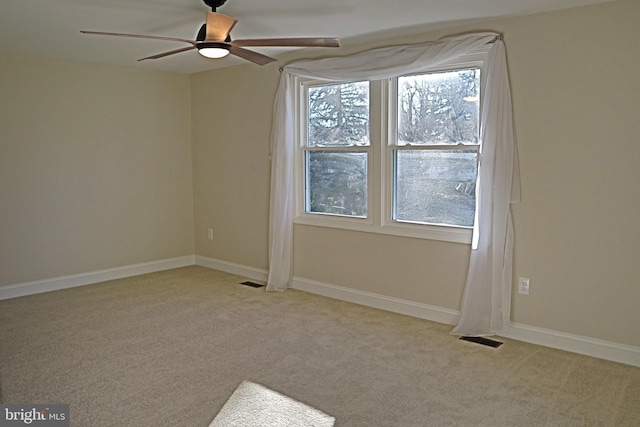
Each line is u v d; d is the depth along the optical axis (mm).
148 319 4082
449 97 3945
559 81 3338
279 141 4848
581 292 3367
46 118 4859
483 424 2512
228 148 5578
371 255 4422
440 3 3164
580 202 3326
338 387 2902
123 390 2848
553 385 2928
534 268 3541
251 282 5301
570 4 3186
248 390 2859
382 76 4148
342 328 3883
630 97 3100
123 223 5500
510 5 3209
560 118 3355
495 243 3592
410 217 4258
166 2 3137
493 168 3562
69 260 5113
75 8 3264
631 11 3059
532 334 3580
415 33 3932
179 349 3453
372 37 4055
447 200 4035
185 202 6047
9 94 4617
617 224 3205
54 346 3494
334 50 4469
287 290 4988
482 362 3250
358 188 4551
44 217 4914
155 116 5676
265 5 3188
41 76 4801
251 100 5258
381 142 4273
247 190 5438
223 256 5820
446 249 3967
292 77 4816
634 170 3121
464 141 3902
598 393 2826
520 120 3514
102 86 5223
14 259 4750
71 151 5051
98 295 4785
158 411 2617
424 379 3006
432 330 3846
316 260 4848
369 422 2525
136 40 4129
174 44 4285
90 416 2561
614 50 3131
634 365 3195
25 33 3902
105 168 5312
